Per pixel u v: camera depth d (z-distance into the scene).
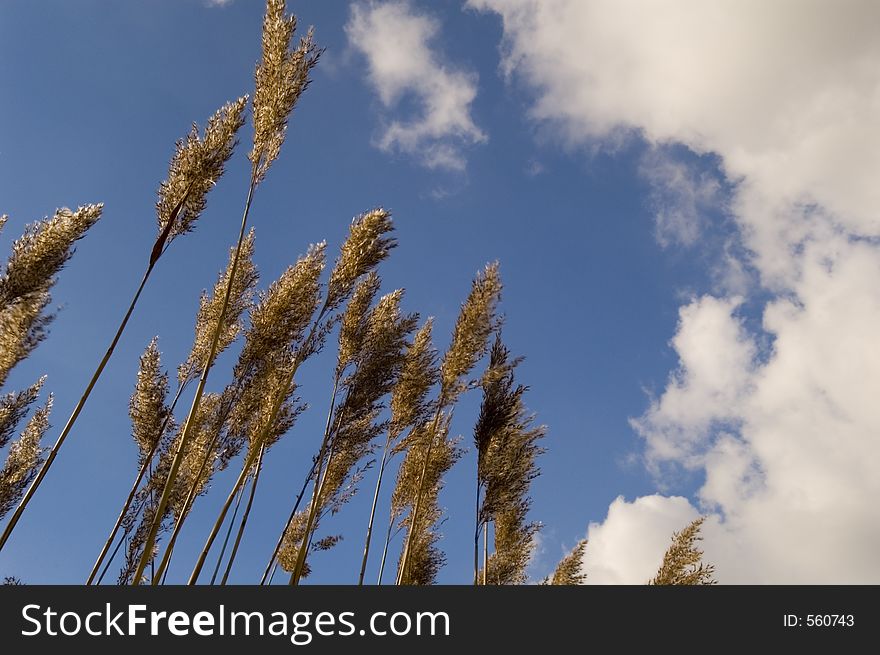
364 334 1.53
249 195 1.29
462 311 1.41
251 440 1.47
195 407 1.21
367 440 1.54
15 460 1.49
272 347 1.40
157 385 1.44
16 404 1.45
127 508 1.33
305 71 1.32
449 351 1.42
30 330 1.24
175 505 1.43
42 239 1.21
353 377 1.49
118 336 1.22
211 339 1.52
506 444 1.52
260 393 1.47
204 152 1.29
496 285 1.41
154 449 1.40
